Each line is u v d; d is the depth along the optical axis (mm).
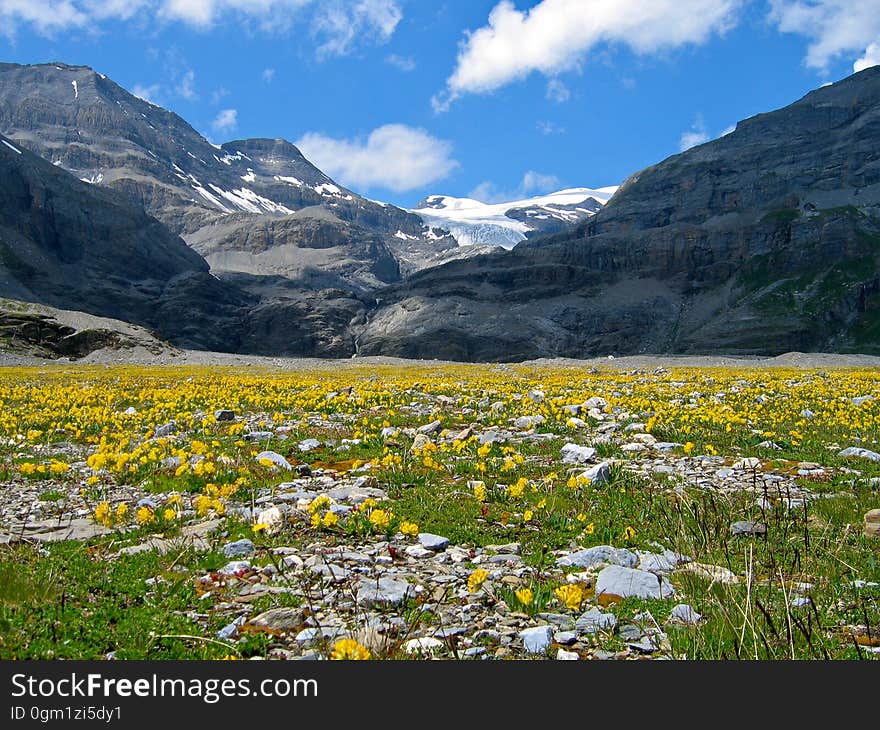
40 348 122312
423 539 9055
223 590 7371
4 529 9805
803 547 8602
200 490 12172
